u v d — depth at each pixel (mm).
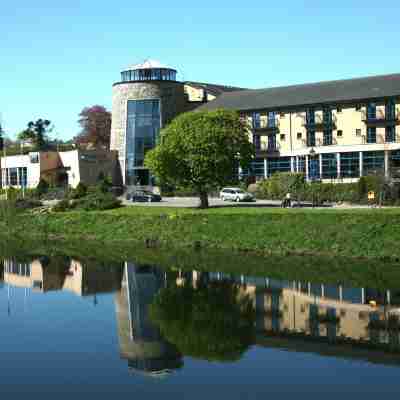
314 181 78125
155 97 95812
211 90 107250
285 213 50688
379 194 61344
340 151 83500
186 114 61656
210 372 21578
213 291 35188
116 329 27641
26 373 21750
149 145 95250
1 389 20266
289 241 47812
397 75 85500
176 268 43156
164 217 58219
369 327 26906
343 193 68750
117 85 98188
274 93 92812
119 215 62719
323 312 29703
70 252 53688
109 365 22531
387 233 44125
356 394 19219
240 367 21984
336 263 42375
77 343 25453
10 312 31422
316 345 24500
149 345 24844
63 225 65875
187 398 19203
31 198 83000
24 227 69000
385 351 23500
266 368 21844
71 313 30969
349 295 33062
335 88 87250
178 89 98625
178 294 34812
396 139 79875
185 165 59562
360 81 87125
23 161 99250
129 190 90188
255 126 90125
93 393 19797
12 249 56625
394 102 79812
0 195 90625
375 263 41812
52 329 27797
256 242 49375
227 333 26500
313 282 36531
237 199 72938
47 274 42906
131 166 95750
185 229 55250
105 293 35812
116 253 52031
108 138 141125
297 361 22547
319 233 46969
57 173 96938
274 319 28562
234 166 60125
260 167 90188
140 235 57938
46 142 133000
